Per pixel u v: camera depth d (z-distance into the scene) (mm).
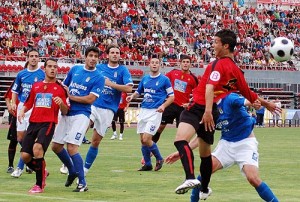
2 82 83625
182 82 36406
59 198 22812
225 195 24156
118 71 29938
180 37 108062
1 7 92250
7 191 24656
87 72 25438
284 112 95500
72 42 95500
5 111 81750
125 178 29297
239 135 18859
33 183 27109
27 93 29500
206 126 18406
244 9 121750
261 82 105938
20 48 88312
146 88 33344
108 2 104125
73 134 24891
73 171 25688
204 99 19109
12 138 30641
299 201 22891
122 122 58906
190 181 18547
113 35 99438
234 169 32938
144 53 98938
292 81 107688
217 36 18844
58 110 24734
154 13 109125
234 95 18609
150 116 32719
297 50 117875
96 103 28500
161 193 24406
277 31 119812
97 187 26047
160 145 51094
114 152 43969
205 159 19328
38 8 96375
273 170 33312
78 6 100438
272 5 123062
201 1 116438
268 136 66875
